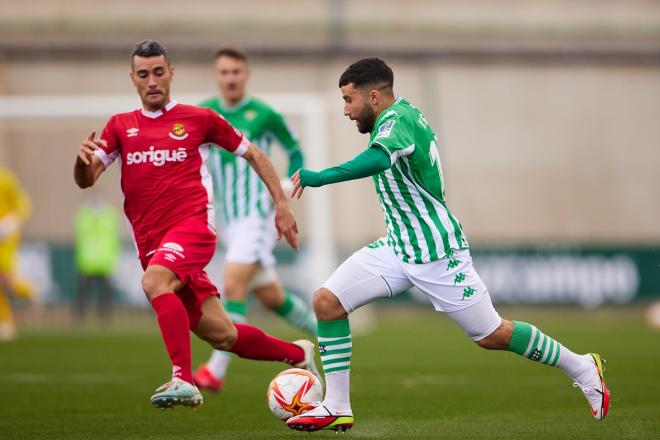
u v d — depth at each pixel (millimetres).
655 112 96625
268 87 91312
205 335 21594
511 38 96188
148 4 93000
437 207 20000
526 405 26000
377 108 20203
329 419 20172
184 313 19875
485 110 94375
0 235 52000
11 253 52688
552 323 63938
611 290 76312
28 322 65875
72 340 50656
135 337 52750
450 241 19875
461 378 32719
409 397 27734
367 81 20094
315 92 91812
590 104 96000
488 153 93562
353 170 18734
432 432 21219
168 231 20734
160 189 20750
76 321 66312
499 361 38875
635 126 96188
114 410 25094
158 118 20969
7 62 87938
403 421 23047
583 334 53406
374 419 23406
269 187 21453
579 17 97875
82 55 89375
